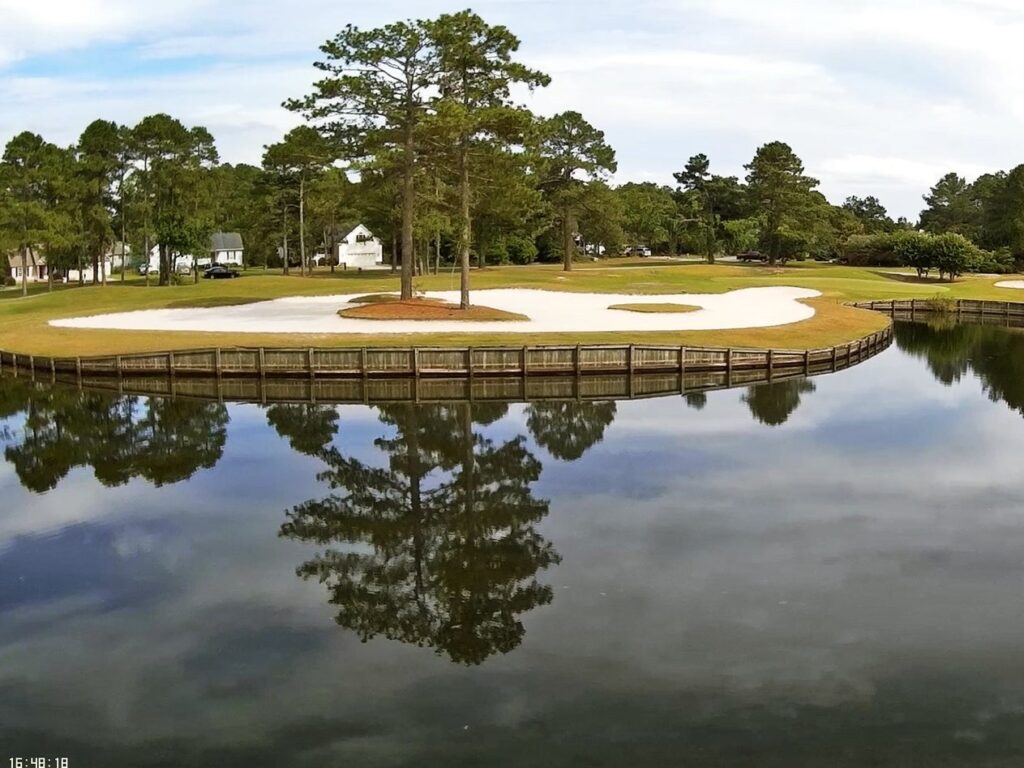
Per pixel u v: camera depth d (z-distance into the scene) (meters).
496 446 22.94
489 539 15.51
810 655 10.88
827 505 17.23
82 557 14.76
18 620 12.22
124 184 73.75
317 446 23.19
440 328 40.12
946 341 49.41
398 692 10.09
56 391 32.53
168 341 37.88
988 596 12.70
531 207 53.72
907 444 22.62
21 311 54.59
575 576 13.61
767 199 106.50
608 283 68.44
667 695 9.91
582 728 9.26
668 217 121.81
